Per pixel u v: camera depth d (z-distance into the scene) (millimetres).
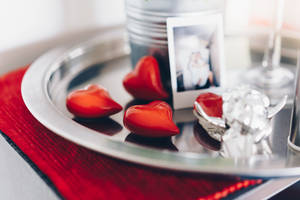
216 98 370
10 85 422
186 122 373
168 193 280
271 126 357
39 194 293
